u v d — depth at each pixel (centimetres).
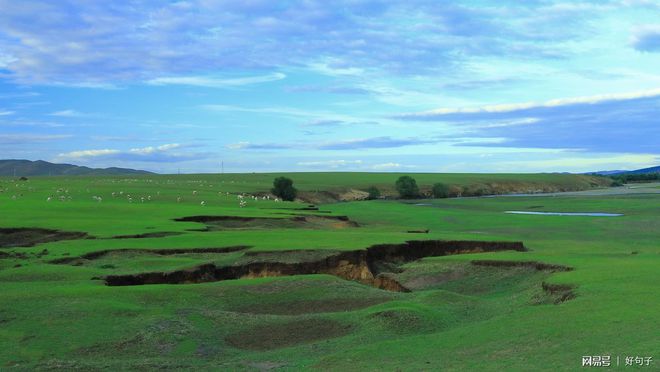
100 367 2114
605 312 2250
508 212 11500
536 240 6794
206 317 2766
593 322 2141
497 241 5272
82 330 2530
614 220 8881
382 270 4556
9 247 5056
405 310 2647
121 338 2458
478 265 4169
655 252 4672
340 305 3105
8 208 7412
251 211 7931
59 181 15550
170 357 2309
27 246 5084
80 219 6338
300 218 7425
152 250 4509
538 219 9469
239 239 5081
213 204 10006
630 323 2075
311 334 2573
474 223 9125
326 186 18550
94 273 3628
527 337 2100
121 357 2292
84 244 4712
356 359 2088
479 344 2120
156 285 3325
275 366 2156
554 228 8131
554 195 18525
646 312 2189
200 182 16375
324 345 2380
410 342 2233
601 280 2884
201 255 4472
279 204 10331
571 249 5512
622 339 1919
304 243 4775
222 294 3231
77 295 3012
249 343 2503
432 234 6125
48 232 5441
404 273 4278
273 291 3319
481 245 5244
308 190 17150
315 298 3219
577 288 2753
